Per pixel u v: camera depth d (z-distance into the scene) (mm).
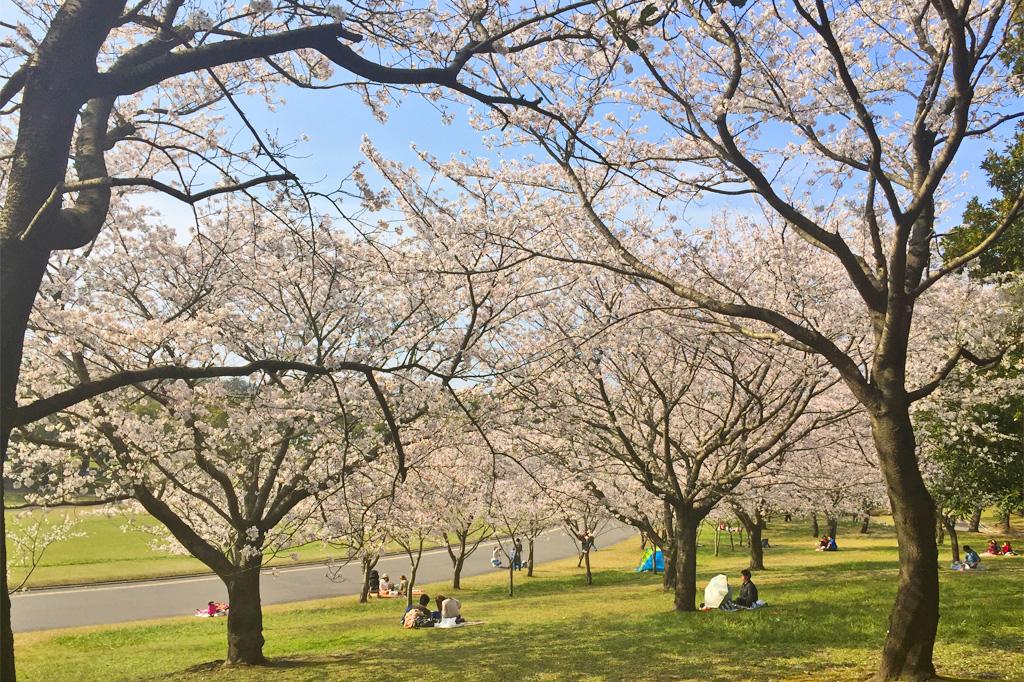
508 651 12734
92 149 6301
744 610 15094
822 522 57188
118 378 5746
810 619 13188
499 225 12125
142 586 28031
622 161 10344
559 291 14617
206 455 11742
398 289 12766
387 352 12844
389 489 14391
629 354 14836
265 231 11961
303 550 38906
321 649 14789
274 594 27062
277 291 12656
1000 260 16312
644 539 41656
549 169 12047
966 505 20625
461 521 23438
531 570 30734
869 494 19406
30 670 14312
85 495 12758
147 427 11039
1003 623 11156
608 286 14359
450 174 12047
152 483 12234
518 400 13688
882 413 8047
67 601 24781
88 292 11320
